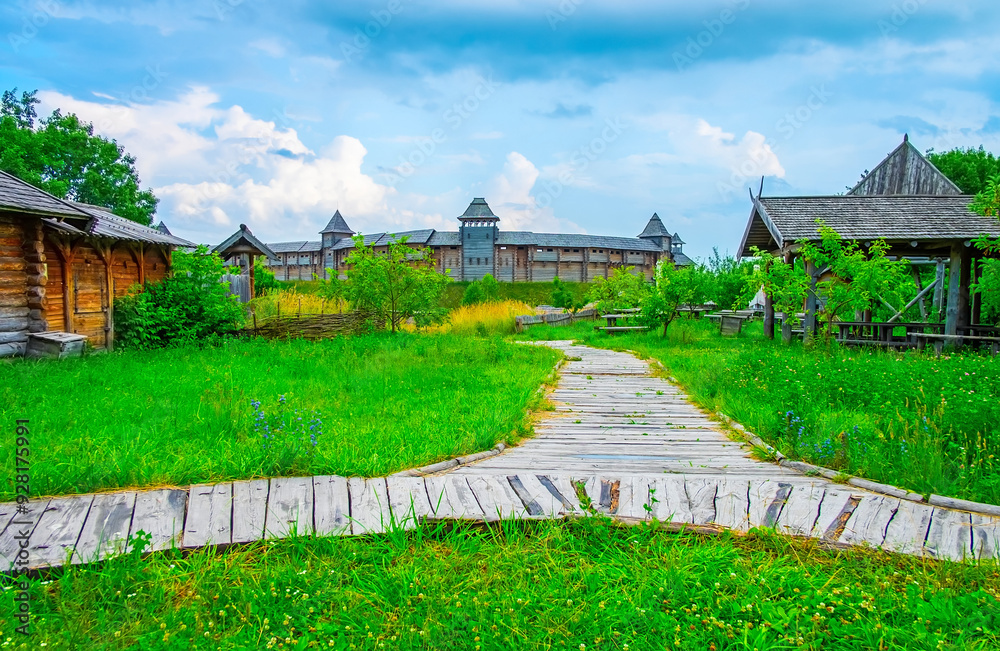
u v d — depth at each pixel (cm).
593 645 302
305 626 318
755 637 298
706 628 310
